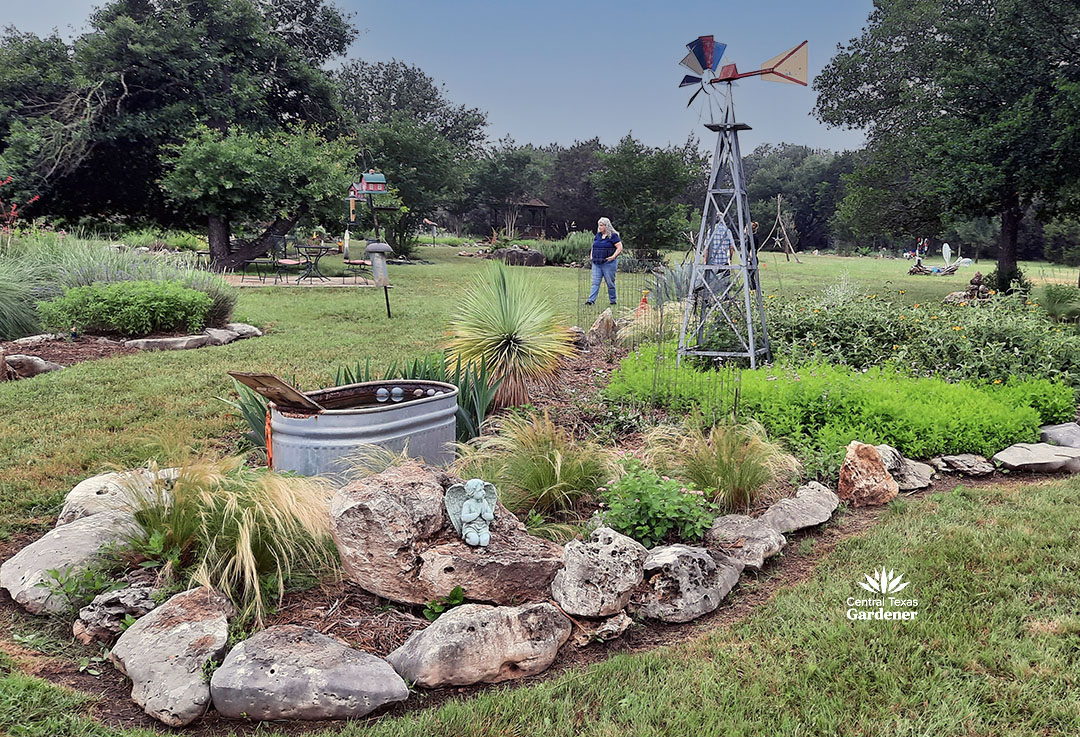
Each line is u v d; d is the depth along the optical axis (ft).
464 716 8.78
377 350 31.76
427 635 9.71
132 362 27.94
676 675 9.71
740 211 24.89
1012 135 51.90
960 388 21.44
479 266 92.73
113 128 76.28
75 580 10.99
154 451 17.17
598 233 46.96
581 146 236.63
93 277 36.11
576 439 19.40
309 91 97.40
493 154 219.82
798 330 28.68
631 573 11.11
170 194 75.72
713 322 28.55
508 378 21.52
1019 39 56.39
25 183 71.61
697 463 15.40
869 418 19.34
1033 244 184.65
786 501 14.82
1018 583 11.85
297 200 74.28
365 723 8.78
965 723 8.60
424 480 11.68
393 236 110.93
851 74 77.30
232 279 64.39
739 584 12.43
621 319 37.04
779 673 9.67
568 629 10.67
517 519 12.94
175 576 11.34
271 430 14.93
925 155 66.39
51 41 81.76
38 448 17.81
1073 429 19.97
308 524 11.57
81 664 9.71
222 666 9.09
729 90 24.40
